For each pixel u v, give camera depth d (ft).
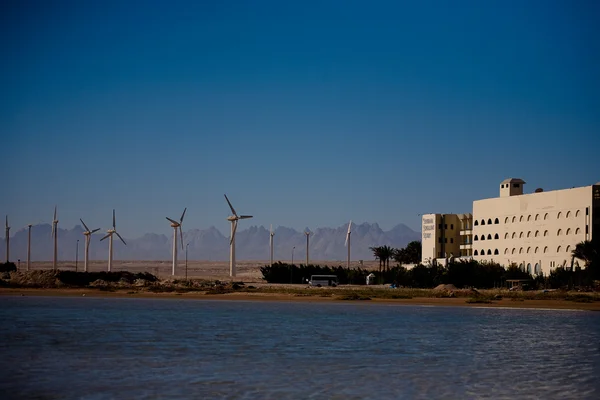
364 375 167.73
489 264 606.96
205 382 158.40
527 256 611.06
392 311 366.22
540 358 195.72
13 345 215.72
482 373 171.22
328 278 653.71
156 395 145.28
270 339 233.14
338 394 147.02
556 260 577.43
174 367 177.37
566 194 572.51
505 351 209.15
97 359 188.96
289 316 325.62
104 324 278.67
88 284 595.47
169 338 234.58
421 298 474.49
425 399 143.23
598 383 159.33
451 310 376.68
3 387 152.46
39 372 169.89
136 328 264.52
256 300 455.22
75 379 161.17
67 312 337.31
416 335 248.73
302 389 151.74
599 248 519.19
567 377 166.50
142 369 174.40
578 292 503.20
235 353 201.16
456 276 599.57
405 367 179.42
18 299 442.09
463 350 210.59
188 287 570.87
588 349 214.07
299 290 544.21
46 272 596.29
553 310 380.58
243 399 142.10
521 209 622.13
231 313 339.98
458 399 143.33
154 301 436.76
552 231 585.22
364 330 263.90
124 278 624.59
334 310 368.89
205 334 246.47
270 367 178.19
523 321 308.19
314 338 237.04
